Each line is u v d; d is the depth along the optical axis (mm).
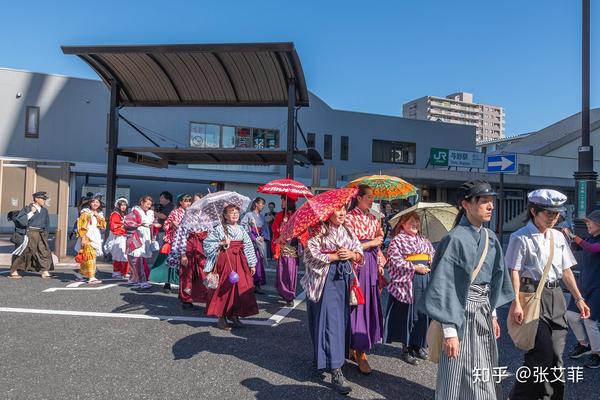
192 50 10055
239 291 5641
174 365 4426
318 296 4031
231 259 5648
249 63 11023
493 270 3031
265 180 24531
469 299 2969
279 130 26141
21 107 21781
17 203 11367
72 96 22531
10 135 21594
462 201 3057
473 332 2945
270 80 11719
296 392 3900
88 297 7223
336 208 4051
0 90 21500
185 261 6422
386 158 29484
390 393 3959
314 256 4016
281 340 5332
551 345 3432
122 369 4289
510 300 3041
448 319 2822
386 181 5684
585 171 9805
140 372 4230
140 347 4914
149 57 10984
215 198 6000
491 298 3045
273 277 10234
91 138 22750
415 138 30203
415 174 23922
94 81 22953
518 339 3441
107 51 10211
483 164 27609
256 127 25750
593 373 4496
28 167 11375
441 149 26906
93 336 5238
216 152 12273
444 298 2857
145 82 12117
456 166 27125
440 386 3023
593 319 4609
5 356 4539
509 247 3590
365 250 4559
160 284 8578
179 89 12320
